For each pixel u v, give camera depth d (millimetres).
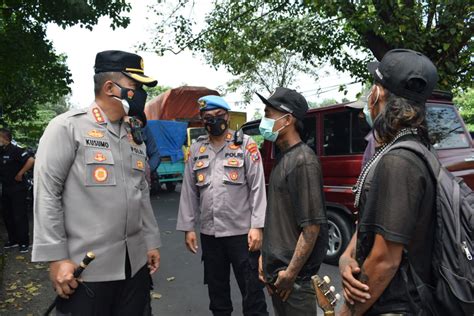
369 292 1281
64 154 1827
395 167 1229
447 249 1216
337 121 4789
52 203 1792
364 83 8680
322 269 4645
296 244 2045
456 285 1195
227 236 2850
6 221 5836
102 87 1983
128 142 2070
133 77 1975
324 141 4945
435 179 1243
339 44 8641
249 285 2801
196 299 3959
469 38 6809
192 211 3059
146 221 2248
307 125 5188
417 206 1216
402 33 6762
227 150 2910
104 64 1980
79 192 1877
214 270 2980
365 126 2514
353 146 4582
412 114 1300
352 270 1355
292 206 2029
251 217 2812
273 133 2145
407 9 6602
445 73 7141
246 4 9438
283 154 2125
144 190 2219
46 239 1771
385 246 1229
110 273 1915
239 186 2854
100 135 1943
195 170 2975
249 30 9141
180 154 12398
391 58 1351
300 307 2021
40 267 4953
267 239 2121
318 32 8562
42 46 8297
